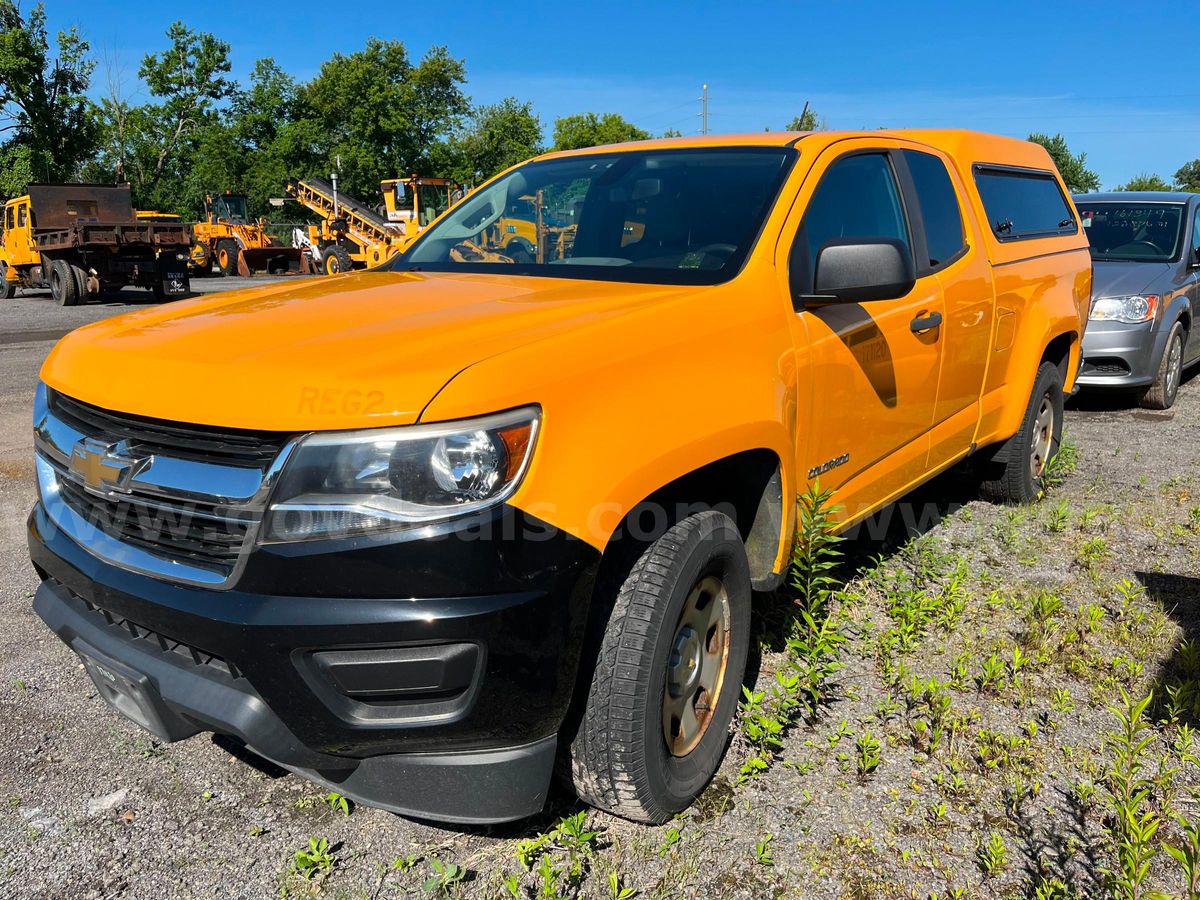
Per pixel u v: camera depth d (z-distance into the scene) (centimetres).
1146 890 235
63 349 272
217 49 5762
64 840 256
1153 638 367
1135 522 506
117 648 234
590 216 348
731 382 264
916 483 405
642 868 245
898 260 281
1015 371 482
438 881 231
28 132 5088
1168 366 804
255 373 214
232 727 211
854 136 368
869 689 333
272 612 202
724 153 355
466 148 7062
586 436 220
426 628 199
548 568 210
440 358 213
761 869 245
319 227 3023
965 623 385
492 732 213
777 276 298
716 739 280
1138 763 272
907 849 251
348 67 5841
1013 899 233
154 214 2966
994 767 285
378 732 209
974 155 458
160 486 219
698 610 270
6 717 317
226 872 245
